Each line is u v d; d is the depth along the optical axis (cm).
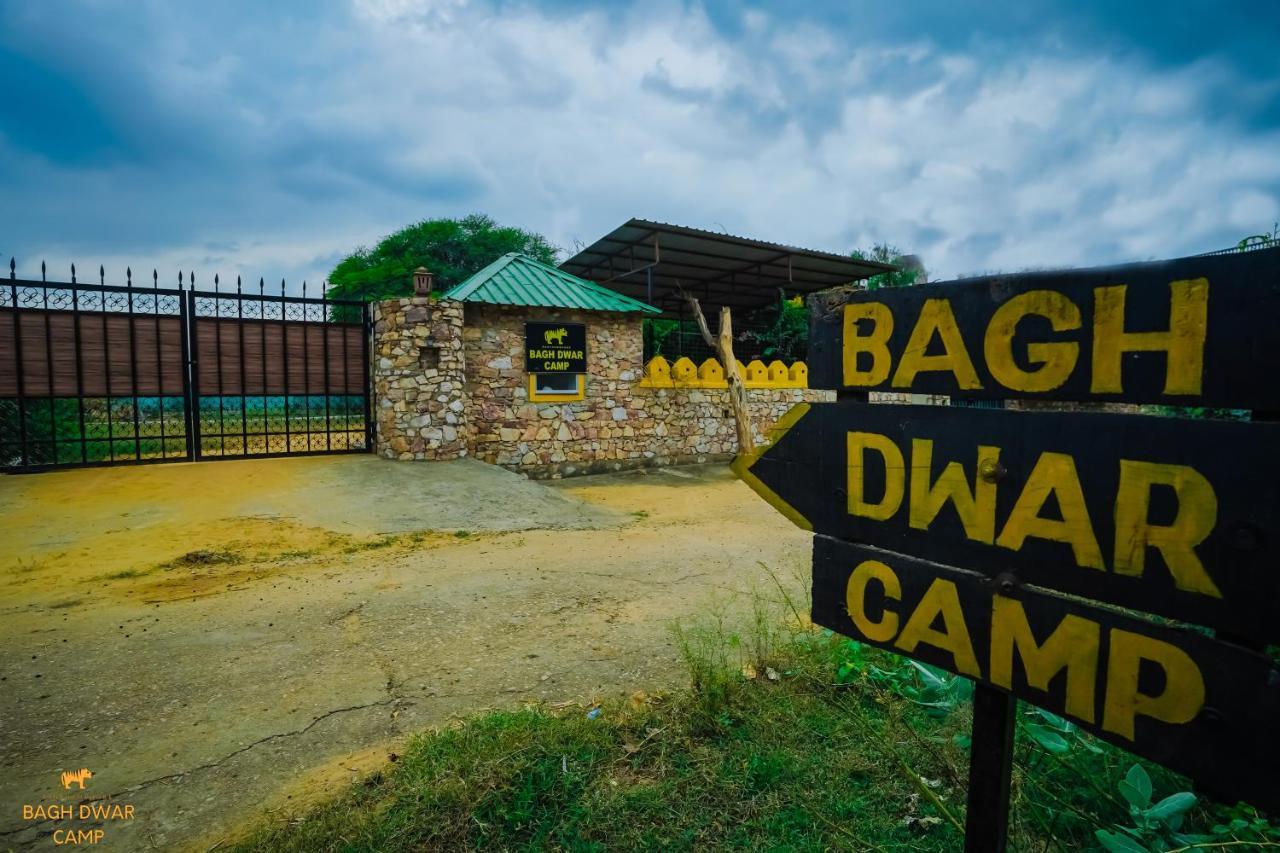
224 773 265
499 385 1111
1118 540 117
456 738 271
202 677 353
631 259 1470
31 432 908
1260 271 101
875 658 337
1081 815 211
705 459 1343
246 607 465
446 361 995
